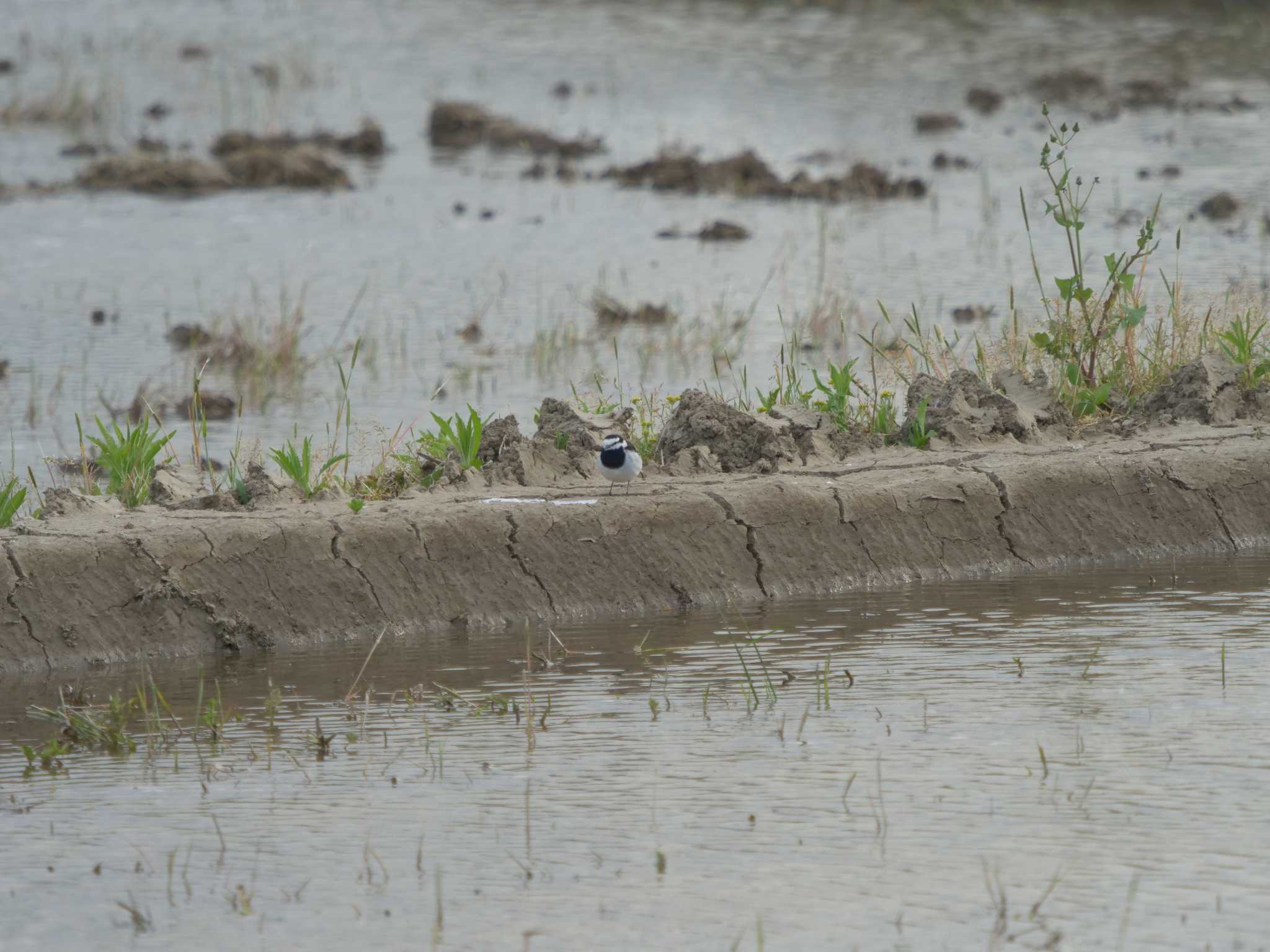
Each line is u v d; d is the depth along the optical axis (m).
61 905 7.92
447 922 7.59
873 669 11.23
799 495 13.88
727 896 7.75
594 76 55.22
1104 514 14.48
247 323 25.45
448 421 15.34
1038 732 9.77
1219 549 14.59
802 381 21.33
